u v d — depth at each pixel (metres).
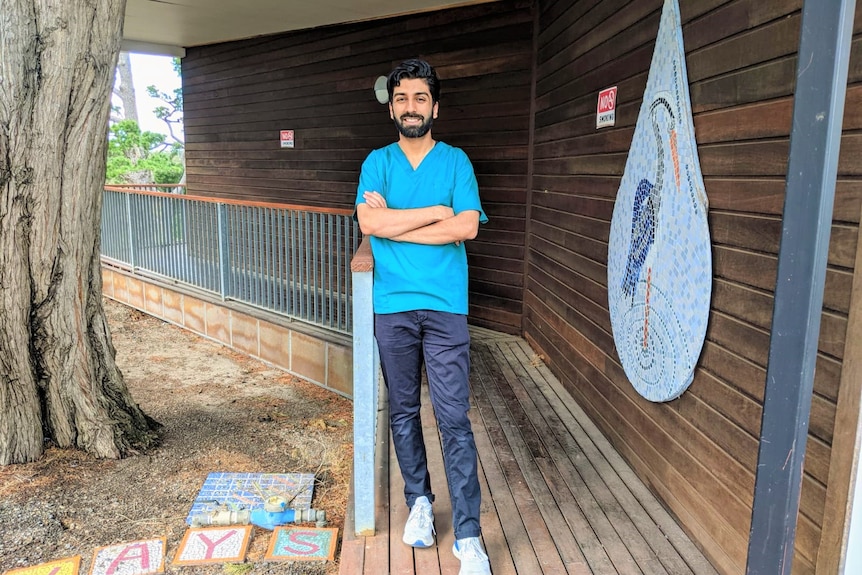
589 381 3.40
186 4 5.96
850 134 1.50
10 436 3.31
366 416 2.20
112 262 8.18
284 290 5.52
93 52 3.10
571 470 2.79
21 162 3.03
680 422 2.31
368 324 2.14
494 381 4.03
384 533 2.29
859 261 1.47
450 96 5.38
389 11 5.61
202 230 6.42
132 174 20.30
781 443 1.10
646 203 2.54
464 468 1.99
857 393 1.47
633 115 2.79
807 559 1.64
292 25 6.68
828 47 0.98
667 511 2.43
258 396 4.97
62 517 2.95
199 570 2.58
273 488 3.33
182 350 6.21
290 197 7.50
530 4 4.76
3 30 2.84
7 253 3.10
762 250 1.80
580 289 3.56
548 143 4.37
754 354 1.84
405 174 2.04
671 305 2.32
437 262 1.99
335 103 6.64
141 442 3.74
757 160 1.82
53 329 3.34
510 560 2.12
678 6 2.30
